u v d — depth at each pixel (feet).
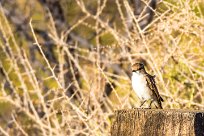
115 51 48.47
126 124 19.63
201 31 37.76
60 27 58.75
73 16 58.85
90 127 36.91
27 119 48.39
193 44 41.24
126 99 36.32
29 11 60.70
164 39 37.99
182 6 37.50
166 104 35.63
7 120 49.73
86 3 58.23
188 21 36.86
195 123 18.44
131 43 39.19
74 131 39.52
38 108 46.03
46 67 50.24
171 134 18.74
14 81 49.57
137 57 41.06
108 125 35.40
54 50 51.85
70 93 44.96
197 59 38.47
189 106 35.86
